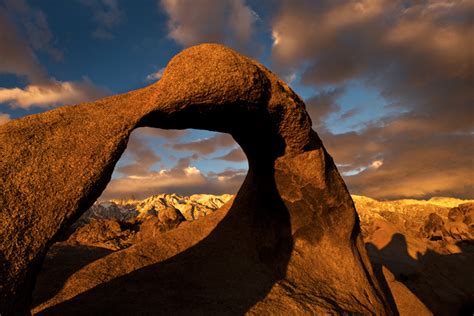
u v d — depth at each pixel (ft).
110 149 10.97
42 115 10.94
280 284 18.01
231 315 14.30
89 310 13.65
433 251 48.88
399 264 41.86
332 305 17.12
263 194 22.33
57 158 9.95
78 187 9.86
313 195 21.12
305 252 21.16
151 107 12.76
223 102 14.65
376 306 19.75
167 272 18.04
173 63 13.79
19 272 8.21
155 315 13.67
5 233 8.27
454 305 35.47
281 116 17.25
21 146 9.66
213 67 13.76
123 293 15.37
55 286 16.21
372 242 53.72
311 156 20.30
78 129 10.93
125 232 93.25
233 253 20.30
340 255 21.33
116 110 12.18
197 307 14.66
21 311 8.55
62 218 9.35
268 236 21.22
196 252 20.51
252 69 14.83
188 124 16.07
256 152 21.36
